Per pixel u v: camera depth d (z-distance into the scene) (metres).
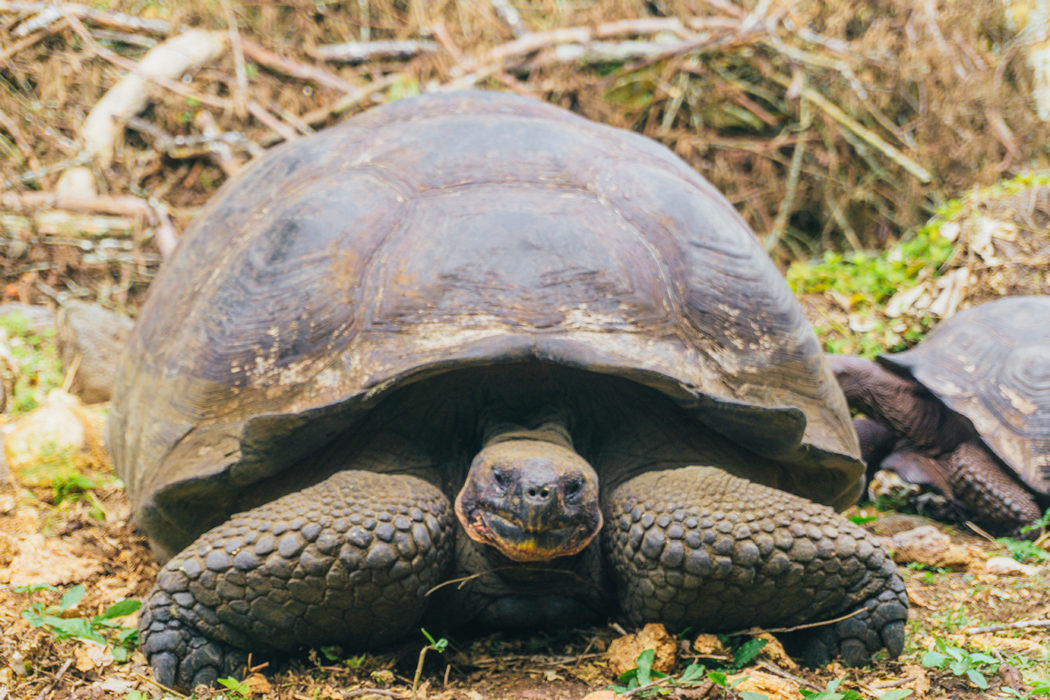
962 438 4.02
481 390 2.49
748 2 7.73
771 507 2.32
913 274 5.35
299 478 2.46
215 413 2.48
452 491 2.50
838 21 7.45
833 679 2.33
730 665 2.33
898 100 7.44
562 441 2.43
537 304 2.38
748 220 7.48
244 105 6.96
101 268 6.30
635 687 2.21
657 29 7.44
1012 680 2.28
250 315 2.54
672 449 2.54
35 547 3.12
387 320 2.39
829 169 7.41
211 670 2.27
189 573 2.23
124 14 7.19
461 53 7.39
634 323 2.42
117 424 3.05
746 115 7.59
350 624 2.29
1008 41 7.16
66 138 6.79
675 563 2.26
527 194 2.64
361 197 2.65
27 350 4.98
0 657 2.28
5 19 6.90
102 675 2.33
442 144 2.81
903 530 3.85
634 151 3.03
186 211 6.73
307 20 7.34
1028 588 3.01
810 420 2.63
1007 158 6.95
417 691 2.24
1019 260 4.98
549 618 2.54
